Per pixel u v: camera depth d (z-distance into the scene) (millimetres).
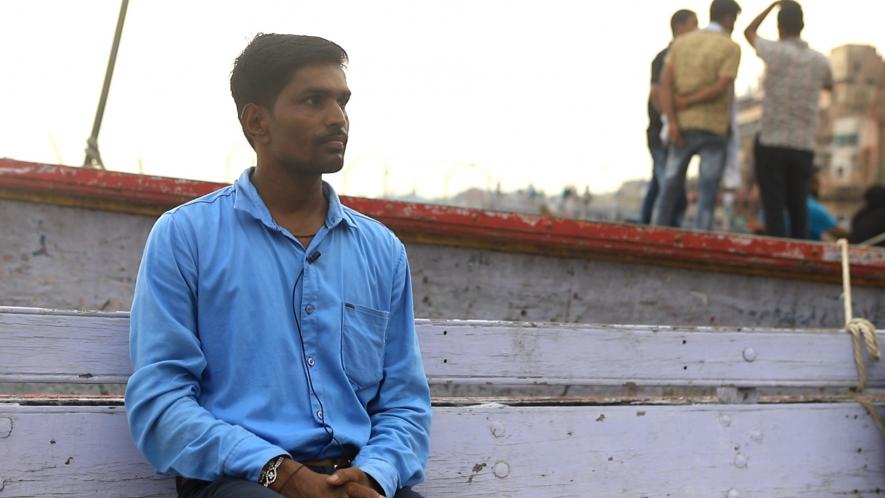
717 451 3055
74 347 2410
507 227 4227
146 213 3914
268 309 2264
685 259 4465
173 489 2455
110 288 3922
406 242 4148
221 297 2250
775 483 3117
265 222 2303
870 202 8062
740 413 3100
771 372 3170
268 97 2322
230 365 2238
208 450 2129
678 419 3020
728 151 6312
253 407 2223
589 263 4391
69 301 3883
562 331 2924
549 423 2867
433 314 4211
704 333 3092
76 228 3871
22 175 3775
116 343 2447
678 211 6512
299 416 2256
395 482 2256
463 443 2768
